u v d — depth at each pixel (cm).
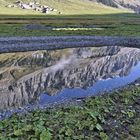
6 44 7081
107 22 15812
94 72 4984
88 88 3878
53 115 2417
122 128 2188
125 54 7044
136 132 2131
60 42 7944
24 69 4844
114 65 5728
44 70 4838
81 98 3281
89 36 9231
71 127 2120
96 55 6681
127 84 4047
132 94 3131
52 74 4603
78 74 4728
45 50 6888
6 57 5847
